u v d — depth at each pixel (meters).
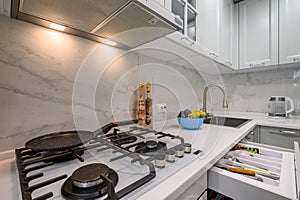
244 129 1.03
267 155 0.78
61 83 0.66
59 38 0.66
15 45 0.55
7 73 0.53
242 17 1.57
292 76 1.58
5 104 0.53
